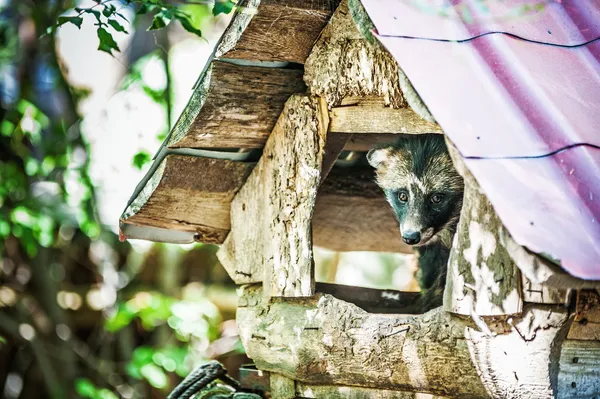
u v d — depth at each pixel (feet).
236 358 41.32
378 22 15.21
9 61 42.86
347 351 17.98
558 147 13.70
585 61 15.81
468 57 15.05
